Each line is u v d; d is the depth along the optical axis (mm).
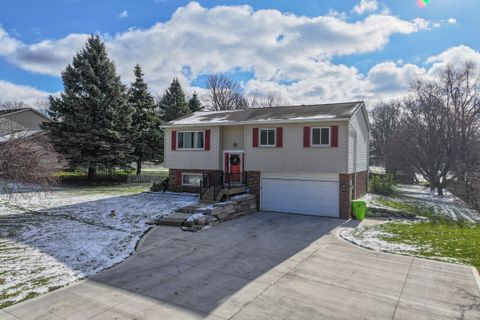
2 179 9984
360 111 19453
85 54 27719
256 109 21406
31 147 10508
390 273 7934
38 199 17984
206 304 6148
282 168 17047
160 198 18609
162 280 7359
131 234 11469
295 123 16672
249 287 6996
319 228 13273
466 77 27391
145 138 32625
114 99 28516
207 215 13664
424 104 29328
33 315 5633
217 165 19234
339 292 6770
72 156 26141
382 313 5852
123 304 6109
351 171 16406
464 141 25781
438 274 7871
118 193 21094
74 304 6086
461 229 13273
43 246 9672
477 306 6168
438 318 5695
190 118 21781
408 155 29750
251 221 14648
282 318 5617
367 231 12672
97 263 8430
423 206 18984
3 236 10586
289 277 7621
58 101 26703
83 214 14094
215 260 8883
